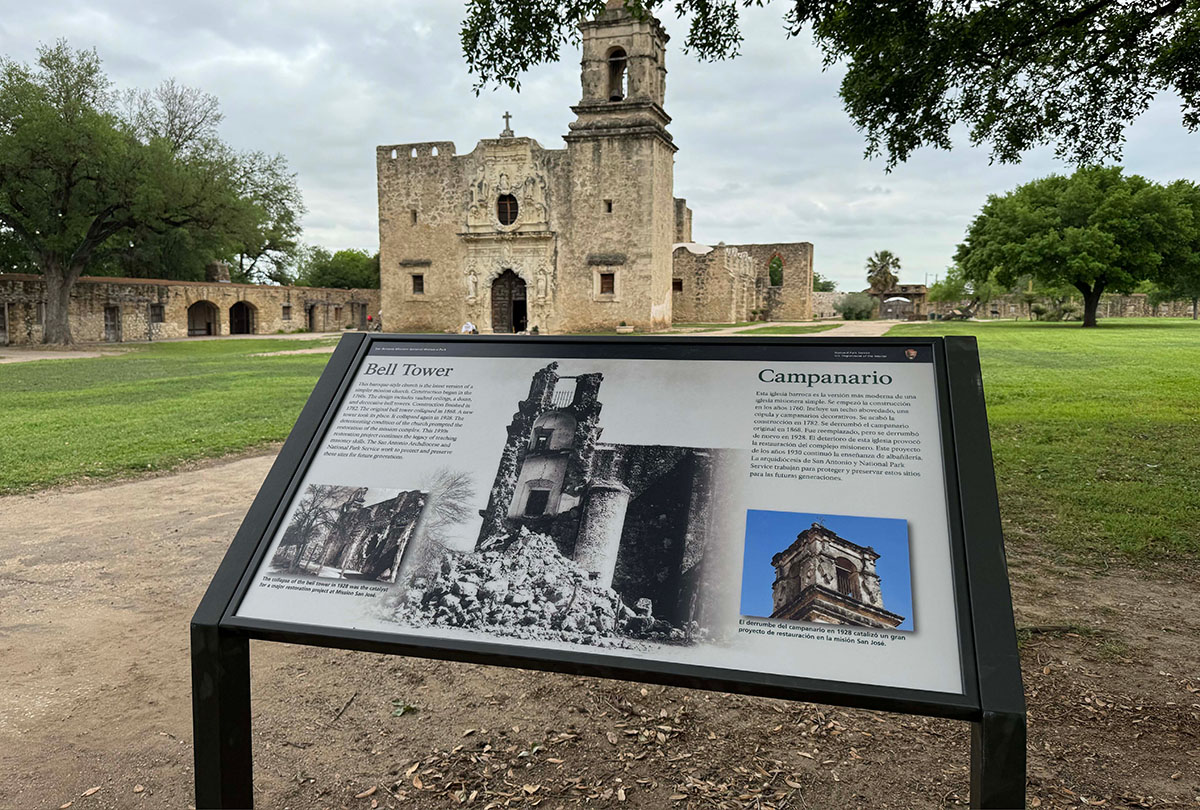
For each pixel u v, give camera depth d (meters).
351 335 2.56
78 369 18.97
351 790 2.43
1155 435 7.66
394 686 3.14
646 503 1.95
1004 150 7.42
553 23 6.05
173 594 4.18
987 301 59.19
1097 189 34.38
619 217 30.11
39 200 27.86
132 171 28.05
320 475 2.19
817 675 1.60
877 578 1.72
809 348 2.18
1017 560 4.36
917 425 1.96
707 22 6.18
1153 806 2.27
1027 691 2.95
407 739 2.73
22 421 10.05
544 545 1.94
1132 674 3.06
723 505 1.90
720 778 2.46
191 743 2.72
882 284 76.50
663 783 2.43
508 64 6.27
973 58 6.51
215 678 1.91
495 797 2.38
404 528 2.03
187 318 41.69
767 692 1.61
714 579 1.79
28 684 3.15
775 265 64.19
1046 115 7.08
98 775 2.51
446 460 2.16
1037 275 35.44
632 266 30.12
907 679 1.57
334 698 3.04
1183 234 33.16
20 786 2.45
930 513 1.81
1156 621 3.54
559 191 31.14
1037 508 5.32
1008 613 1.61
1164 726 2.69
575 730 2.77
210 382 15.34
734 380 2.15
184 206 29.23
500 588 1.88
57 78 26.92
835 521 1.82
